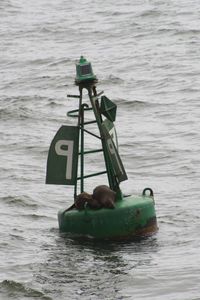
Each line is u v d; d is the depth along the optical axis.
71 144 45.19
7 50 136.00
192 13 154.62
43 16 168.38
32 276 39.41
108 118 45.59
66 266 40.72
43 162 65.44
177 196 54.12
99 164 63.69
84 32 146.88
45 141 73.25
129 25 148.50
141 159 65.88
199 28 138.75
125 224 43.84
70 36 144.88
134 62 117.38
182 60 115.62
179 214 49.59
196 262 40.44
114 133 45.91
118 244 43.53
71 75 111.06
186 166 62.56
